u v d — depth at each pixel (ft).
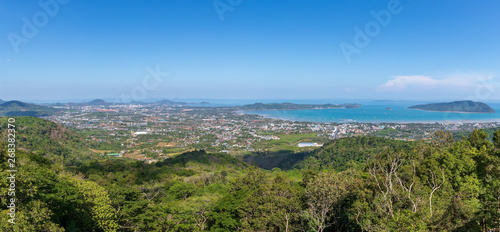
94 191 114.01
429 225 70.64
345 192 113.80
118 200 119.75
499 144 159.22
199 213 131.64
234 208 126.41
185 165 339.36
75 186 112.06
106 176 252.62
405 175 130.11
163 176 256.52
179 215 123.95
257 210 121.70
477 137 180.45
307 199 123.24
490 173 115.44
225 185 203.10
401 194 88.33
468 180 117.60
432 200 91.91
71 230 95.71
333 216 120.06
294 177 259.80
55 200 94.73
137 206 119.96
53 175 105.29
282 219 113.09
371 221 89.25
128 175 252.62
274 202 122.42
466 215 84.02
